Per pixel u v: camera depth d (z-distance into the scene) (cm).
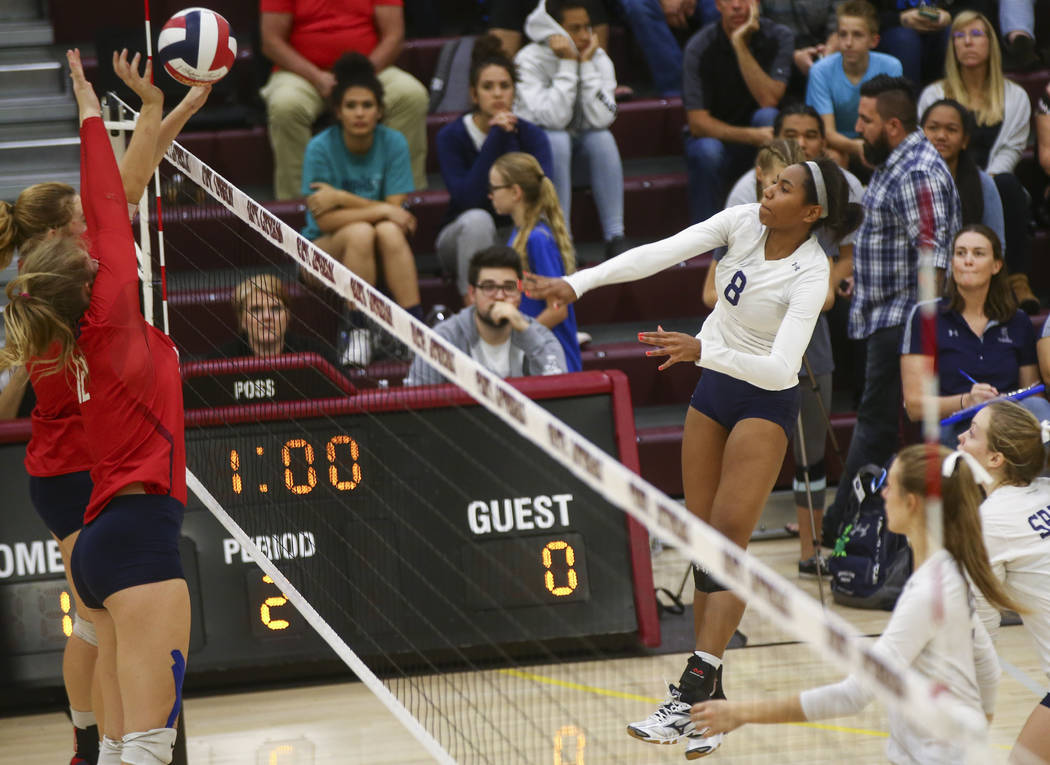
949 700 823
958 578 1069
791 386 1395
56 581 1727
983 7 3056
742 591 825
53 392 1309
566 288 1407
